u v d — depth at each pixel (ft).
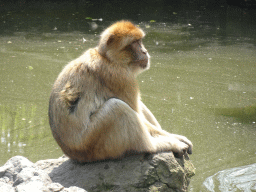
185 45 102.73
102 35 35.50
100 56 33.91
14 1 163.73
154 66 86.58
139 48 34.76
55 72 82.84
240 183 41.88
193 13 140.46
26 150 51.01
